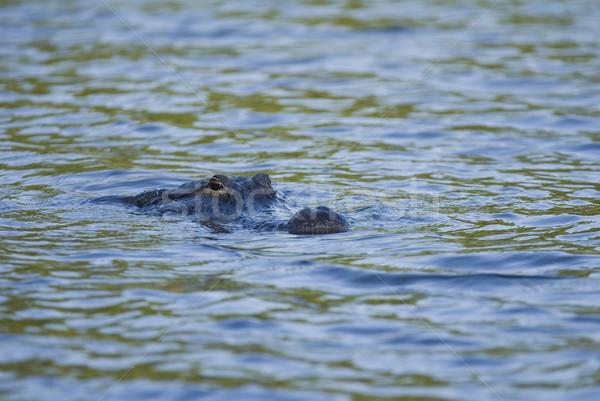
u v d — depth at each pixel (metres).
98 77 56.56
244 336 19.69
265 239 27.30
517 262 24.58
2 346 19.02
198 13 77.25
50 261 24.97
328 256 25.39
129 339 19.50
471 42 65.88
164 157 40.66
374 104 50.31
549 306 21.19
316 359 18.52
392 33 68.50
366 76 56.25
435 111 48.94
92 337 19.59
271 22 73.38
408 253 25.62
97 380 17.52
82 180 36.44
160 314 20.97
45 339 19.44
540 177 36.06
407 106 50.06
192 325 20.31
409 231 28.23
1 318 20.58
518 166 38.09
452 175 36.84
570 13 75.94
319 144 42.97
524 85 53.56
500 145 41.91
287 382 17.44
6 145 42.03
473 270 24.00
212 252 25.91
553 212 30.45
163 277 23.61
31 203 32.47
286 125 46.69
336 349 19.00
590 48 62.22
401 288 22.69
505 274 23.56
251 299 21.94
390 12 77.31
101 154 40.94
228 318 20.72
